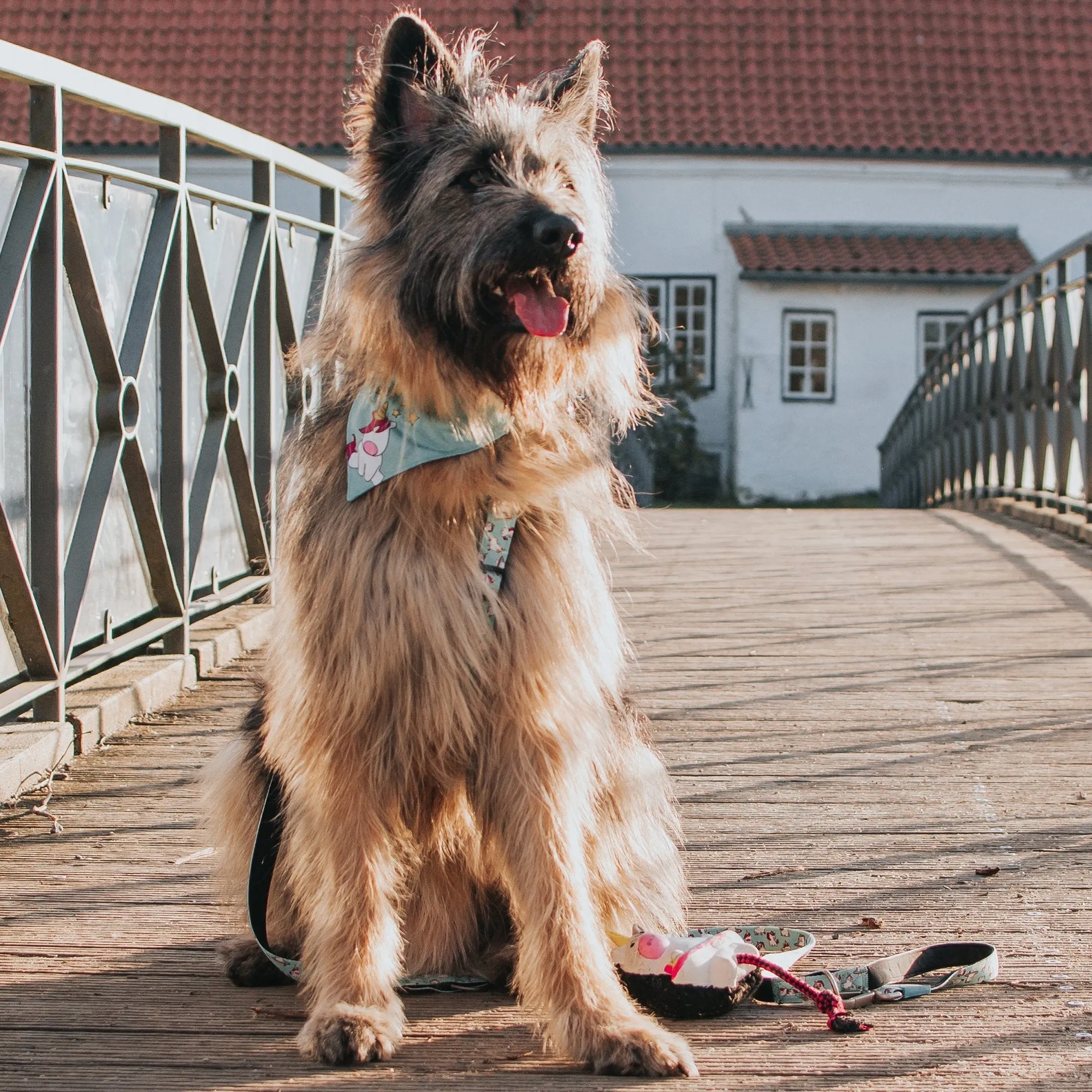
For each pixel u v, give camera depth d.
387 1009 2.44
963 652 5.36
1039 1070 2.24
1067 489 8.45
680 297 20.80
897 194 20.62
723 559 7.83
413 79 2.83
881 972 2.55
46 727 3.80
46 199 3.58
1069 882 3.06
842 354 20.03
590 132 3.10
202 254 4.88
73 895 3.01
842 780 3.81
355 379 2.71
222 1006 2.53
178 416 4.64
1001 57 21.67
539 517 2.58
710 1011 2.45
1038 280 8.93
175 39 20.64
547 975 2.42
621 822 2.75
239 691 4.69
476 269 2.60
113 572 4.37
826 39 21.69
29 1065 2.28
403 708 2.52
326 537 2.55
